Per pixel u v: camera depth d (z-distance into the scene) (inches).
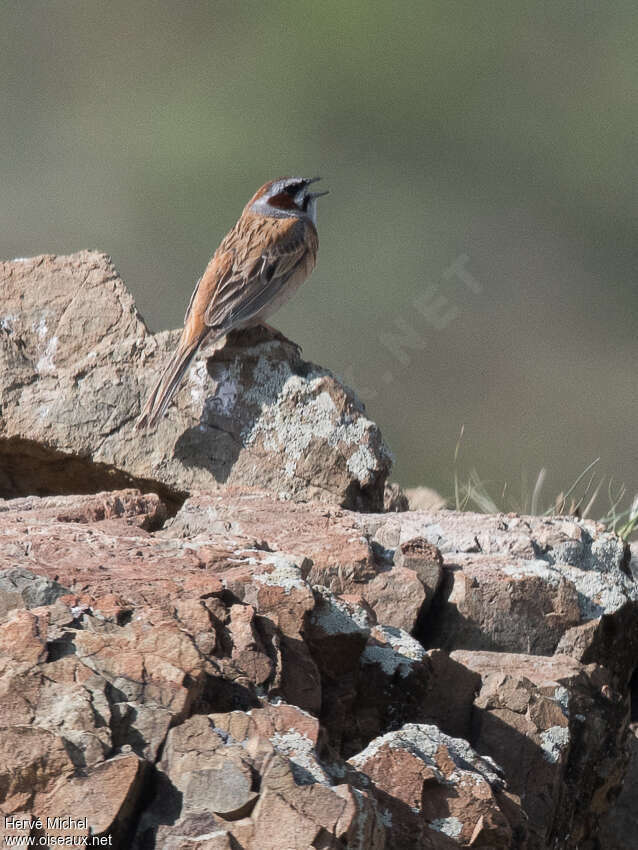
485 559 448.5
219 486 541.0
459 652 414.6
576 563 474.0
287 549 432.5
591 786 400.5
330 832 283.0
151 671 308.5
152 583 353.7
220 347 567.2
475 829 312.8
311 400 548.7
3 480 562.6
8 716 294.4
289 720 308.5
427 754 326.6
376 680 372.5
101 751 288.8
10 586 337.1
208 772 290.2
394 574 423.8
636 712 460.1
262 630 343.0
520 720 380.5
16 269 593.3
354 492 538.3
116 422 550.3
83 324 578.9
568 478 1428.4
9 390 556.1
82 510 449.7
